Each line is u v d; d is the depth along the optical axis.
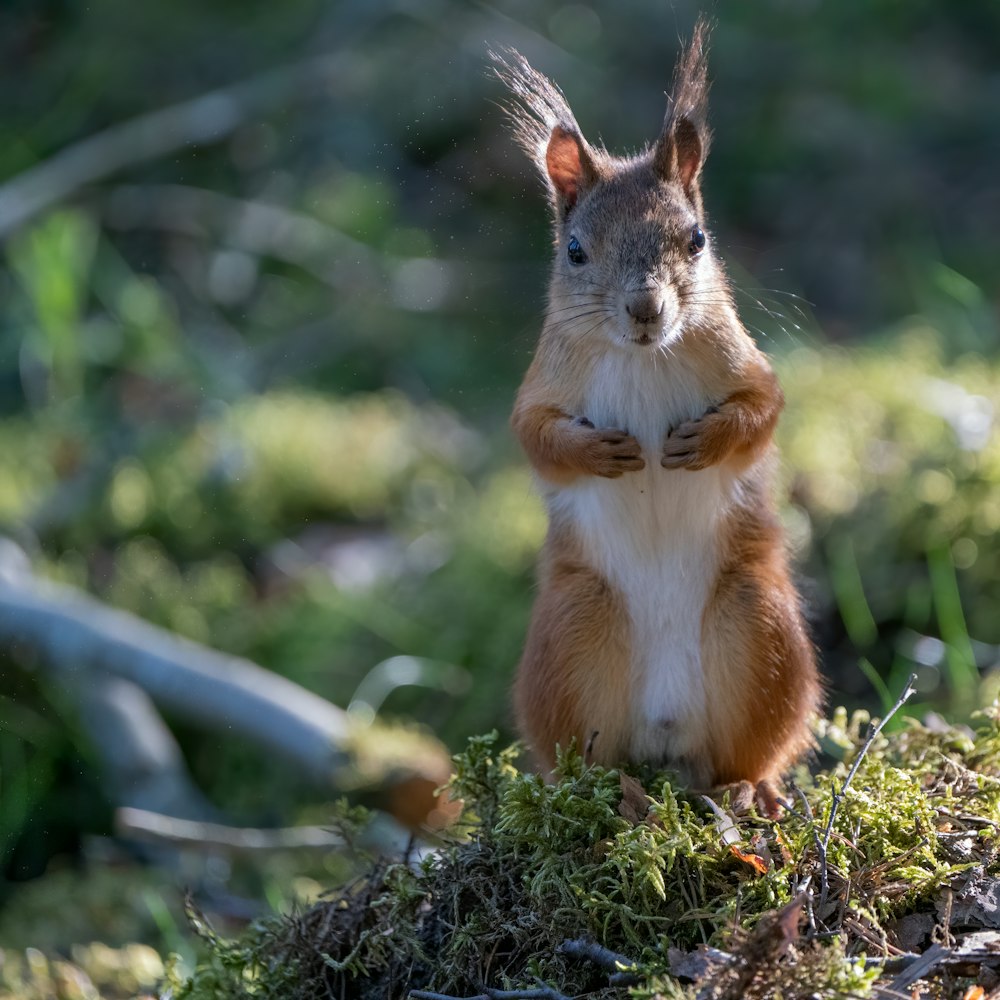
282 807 11.17
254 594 13.53
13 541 13.48
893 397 13.16
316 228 17.80
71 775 11.33
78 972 8.43
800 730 7.30
